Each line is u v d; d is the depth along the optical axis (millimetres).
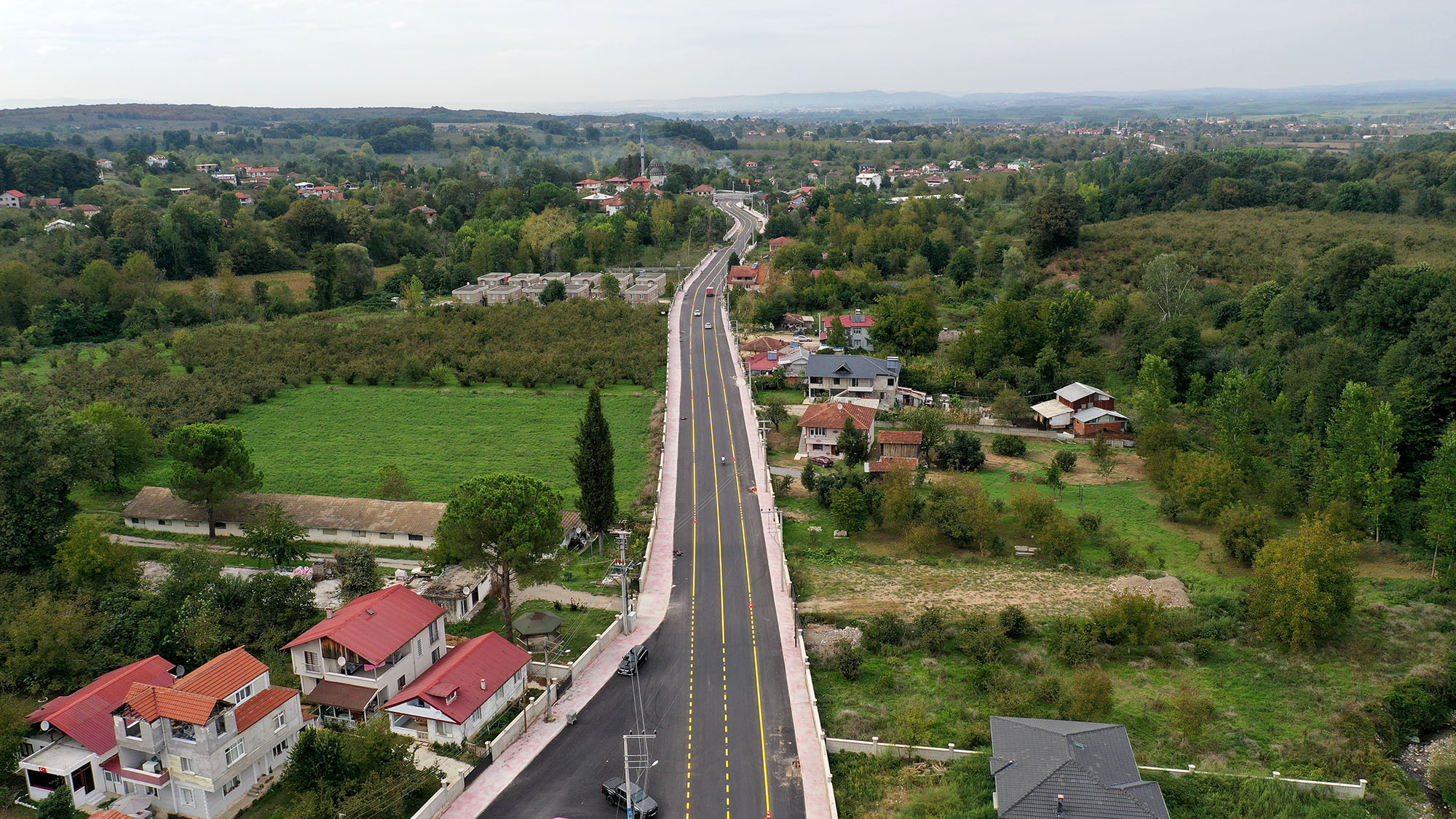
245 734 71500
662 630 98312
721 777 74375
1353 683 89000
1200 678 89875
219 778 69375
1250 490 130750
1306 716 84188
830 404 156500
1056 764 67375
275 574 98000
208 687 71188
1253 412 148000
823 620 100375
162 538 122000
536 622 94438
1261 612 97500
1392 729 83500
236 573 109438
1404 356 138625
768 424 163000
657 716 83000
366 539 119125
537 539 91812
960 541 119250
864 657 93438
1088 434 161000
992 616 98938
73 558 96500
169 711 68812
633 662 89625
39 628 83125
